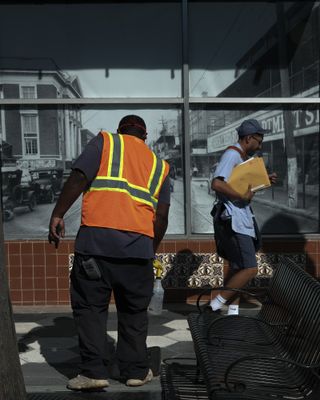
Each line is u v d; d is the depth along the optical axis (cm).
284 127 777
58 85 771
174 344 592
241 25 779
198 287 757
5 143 768
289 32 780
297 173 780
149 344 593
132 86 773
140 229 459
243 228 585
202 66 775
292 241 759
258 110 774
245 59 778
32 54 769
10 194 769
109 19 775
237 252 589
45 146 770
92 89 773
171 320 682
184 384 444
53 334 632
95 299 459
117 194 458
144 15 775
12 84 768
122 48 778
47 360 547
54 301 752
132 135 486
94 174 460
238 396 339
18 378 330
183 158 770
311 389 349
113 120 771
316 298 383
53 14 769
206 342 433
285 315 445
